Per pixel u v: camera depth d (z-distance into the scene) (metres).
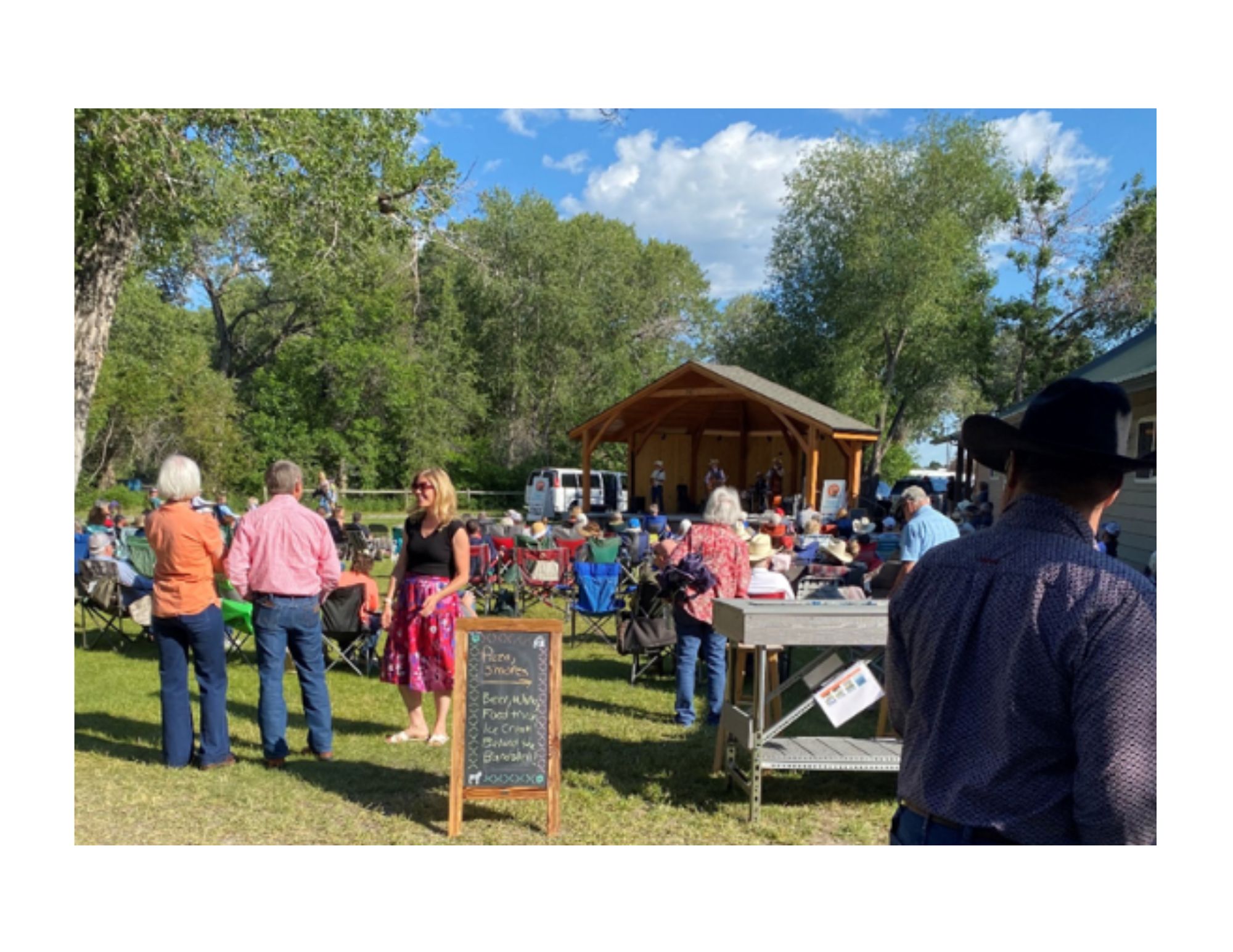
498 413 38.22
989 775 1.57
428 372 34.25
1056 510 1.62
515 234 35.69
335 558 4.88
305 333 34.22
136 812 4.05
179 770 4.63
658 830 4.04
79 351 11.15
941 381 34.28
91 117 9.41
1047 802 1.52
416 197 14.30
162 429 28.84
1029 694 1.53
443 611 5.09
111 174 10.20
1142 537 12.78
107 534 8.83
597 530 11.31
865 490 26.81
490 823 4.05
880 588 6.90
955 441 23.73
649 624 6.93
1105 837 1.44
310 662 4.86
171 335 33.50
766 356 34.09
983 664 1.61
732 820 4.20
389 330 33.97
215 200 11.27
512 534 11.40
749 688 6.90
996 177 31.86
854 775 4.96
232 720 5.73
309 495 29.62
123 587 7.92
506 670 3.94
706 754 5.23
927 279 30.33
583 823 4.09
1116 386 1.67
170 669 4.67
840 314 31.44
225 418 29.16
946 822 1.63
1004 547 1.63
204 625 4.60
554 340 36.47
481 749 3.90
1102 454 1.58
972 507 14.41
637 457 27.33
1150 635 1.45
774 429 26.92
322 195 12.45
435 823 4.04
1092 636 1.47
